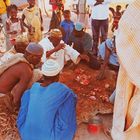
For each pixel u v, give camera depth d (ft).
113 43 16.70
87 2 25.03
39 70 14.47
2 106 14.49
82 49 18.45
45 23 30.37
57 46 16.57
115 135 13.03
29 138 12.44
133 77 11.05
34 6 22.45
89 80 17.29
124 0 33.91
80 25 18.13
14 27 22.47
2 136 13.74
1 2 23.27
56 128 12.26
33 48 13.56
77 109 15.19
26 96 12.91
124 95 12.13
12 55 14.69
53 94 12.22
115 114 12.83
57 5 26.91
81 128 14.47
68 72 18.20
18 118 13.00
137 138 12.63
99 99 15.85
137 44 10.62
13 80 13.66
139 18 10.39
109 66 17.67
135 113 11.89
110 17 28.35
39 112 12.23
